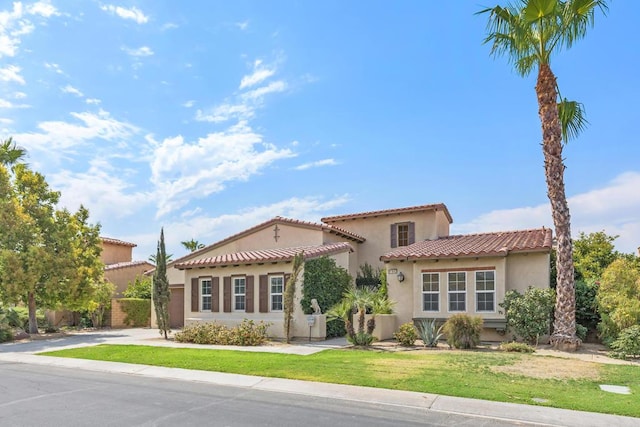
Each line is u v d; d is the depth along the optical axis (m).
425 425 7.64
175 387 10.72
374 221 27.12
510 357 13.65
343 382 10.70
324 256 20.66
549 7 14.73
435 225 25.34
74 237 25.61
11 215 23.06
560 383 10.44
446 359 13.30
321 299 19.98
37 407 8.80
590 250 26.17
